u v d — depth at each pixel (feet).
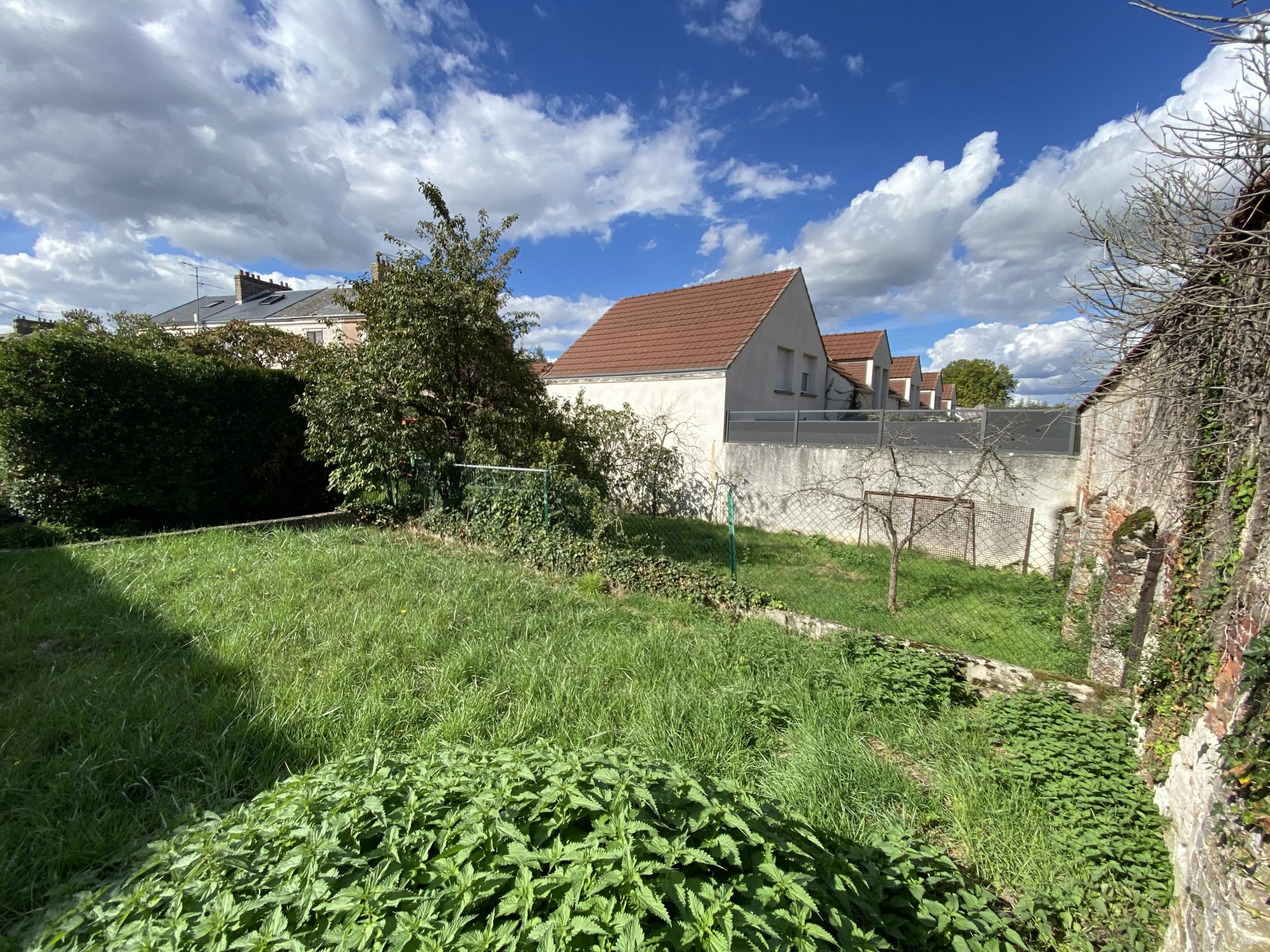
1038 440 28.09
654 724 10.26
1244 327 7.39
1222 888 5.39
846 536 33.65
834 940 4.38
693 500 40.65
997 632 17.80
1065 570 24.72
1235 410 7.68
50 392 22.33
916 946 5.94
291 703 10.48
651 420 42.39
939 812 8.64
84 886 6.58
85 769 8.50
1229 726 6.15
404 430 25.82
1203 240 7.89
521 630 14.67
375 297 26.48
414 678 11.84
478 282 28.04
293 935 4.48
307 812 6.01
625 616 16.51
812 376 54.70
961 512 29.30
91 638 13.02
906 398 89.71
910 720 11.21
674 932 4.10
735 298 48.26
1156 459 10.88
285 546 21.31
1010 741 10.43
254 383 29.25
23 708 10.03
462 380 28.22
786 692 11.91
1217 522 7.91
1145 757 9.39
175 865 5.50
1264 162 6.68
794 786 8.70
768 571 25.14
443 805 5.92
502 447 26.99
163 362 25.64
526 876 4.60
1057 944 6.57
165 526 26.13
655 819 5.27
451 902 4.54
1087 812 8.51
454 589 17.38
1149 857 7.64
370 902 4.55
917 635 17.28
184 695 10.67
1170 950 6.34
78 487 23.49
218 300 100.17
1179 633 8.63
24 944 5.69
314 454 27.71
